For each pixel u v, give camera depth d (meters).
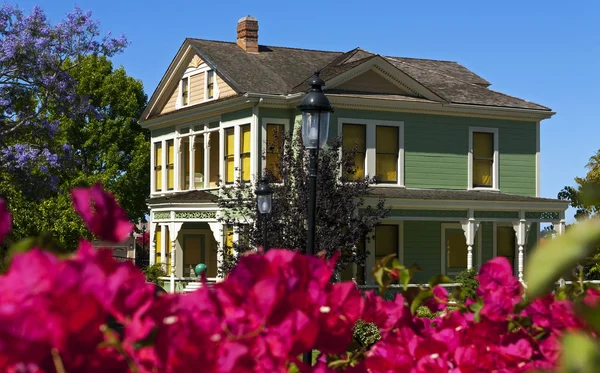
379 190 31.20
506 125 33.97
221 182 30.97
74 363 2.32
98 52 36.91
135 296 2.47
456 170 32.94
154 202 34.62
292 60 34.88
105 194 2.73
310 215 12.12
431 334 3.54
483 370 3.34
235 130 31.86
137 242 53.72
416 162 32.16
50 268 2.41
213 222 32.50
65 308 2.28
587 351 1.81
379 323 3.71
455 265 33.28
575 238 1.85
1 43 34.91
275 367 2.65
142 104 55.44
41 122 37.56
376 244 31.70
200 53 33.72
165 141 36.84
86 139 53.34
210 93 33.84
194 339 2.41
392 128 31.80
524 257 34.69
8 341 2.20
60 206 34.28
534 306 3.48
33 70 35.41
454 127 32.97
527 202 32.25
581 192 2.03
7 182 35.31
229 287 2.73
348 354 3.59
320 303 2.93
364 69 31.11
